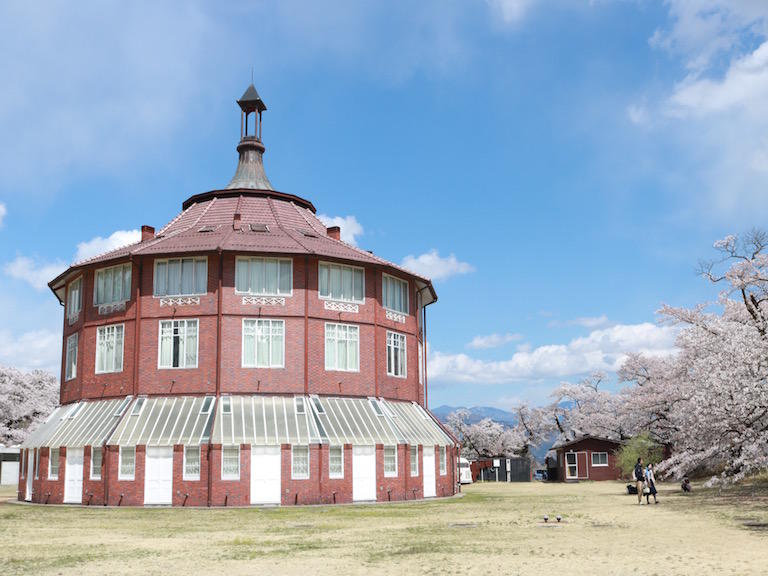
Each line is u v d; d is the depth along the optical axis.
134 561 17.77
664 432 59.91
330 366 42.81
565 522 26.42
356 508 35.19
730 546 18.88
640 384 72.88
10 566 17.12
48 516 31.62
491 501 40.00
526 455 106.81
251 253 41.84
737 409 33.00
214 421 38.00
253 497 36.72
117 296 43.41
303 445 38.00
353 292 44.50
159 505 36.56
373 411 42.25
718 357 34.88
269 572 15.91
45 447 40.28
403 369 47.56
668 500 36.12
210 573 15.88
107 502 36.88
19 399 81.00
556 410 101.56
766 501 32.62
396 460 40.78
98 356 43.31
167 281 42.25
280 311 41.97
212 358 40.75
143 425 38.69
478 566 16.34
